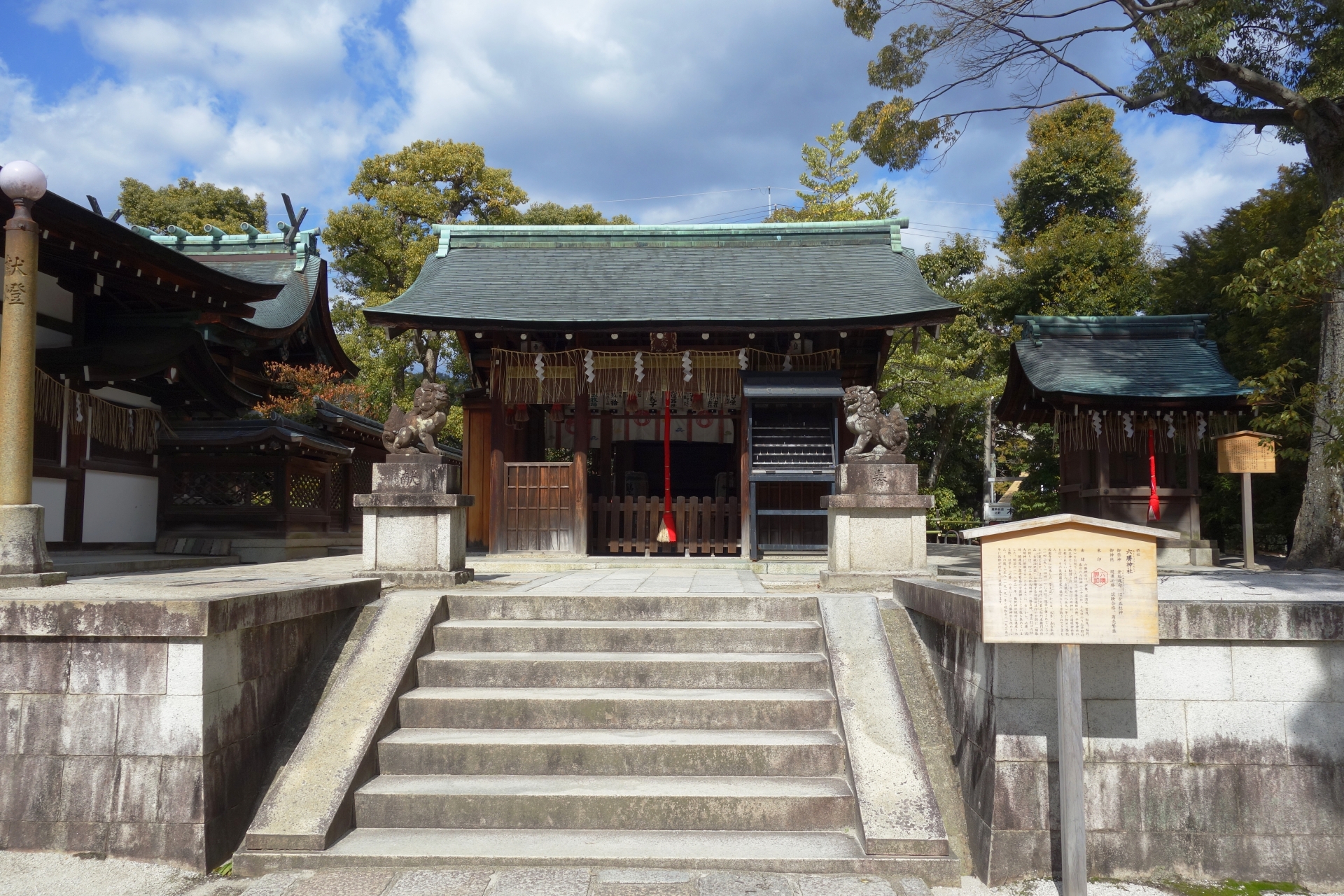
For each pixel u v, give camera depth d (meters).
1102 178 28.08
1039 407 13.23
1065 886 3.77
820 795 4.44
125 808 4.29
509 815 4.44
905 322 10.44
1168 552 11.46
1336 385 9.41
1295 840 4.26
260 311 14.75
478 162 24.47
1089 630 3.79
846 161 27.31
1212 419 11.48
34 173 5.88
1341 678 4.34
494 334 11.40
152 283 9.38
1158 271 21.80
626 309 11.10
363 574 7.33
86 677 4.39
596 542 11.81
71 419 9.67
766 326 10.55
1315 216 14.03
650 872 4.01
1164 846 4.28
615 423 13.56
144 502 11.57
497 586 7.56
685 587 7.46
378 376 21.92
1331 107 9.78
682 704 5.14
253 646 4.82
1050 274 25.31
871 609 6.10
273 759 4.98
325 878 3.95
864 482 7.06
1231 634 4.30
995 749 4.21
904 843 4.05
